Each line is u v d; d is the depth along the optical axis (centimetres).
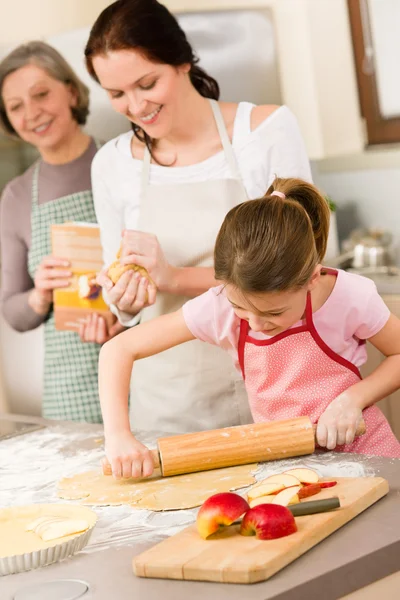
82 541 115
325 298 164
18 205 296
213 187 204
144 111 190
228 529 114
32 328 301
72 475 152
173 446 146
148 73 185
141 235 198
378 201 329
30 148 304
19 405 329
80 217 289
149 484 143
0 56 289
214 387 208
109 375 162
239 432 150
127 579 105
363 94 326
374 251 310
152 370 212
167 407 212
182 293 201
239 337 168
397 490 128
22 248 301
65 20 304
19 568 110
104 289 205
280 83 290
